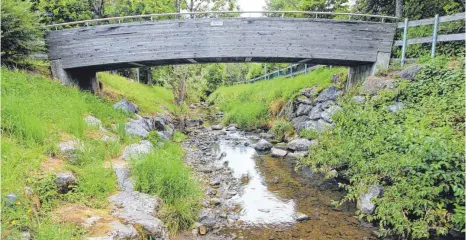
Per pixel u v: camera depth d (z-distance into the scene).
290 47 11.45
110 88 16.14
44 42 11.61
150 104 16.34
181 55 11.49
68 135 6.86
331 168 8.30
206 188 7.66
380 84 9.88
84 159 6.03
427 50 10.67
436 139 5.29
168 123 15.36
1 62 9.60
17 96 7.16
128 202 5.09
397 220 5.05
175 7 21.67
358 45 11.46
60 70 11.95
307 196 7.36
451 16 9.31
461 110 6.75
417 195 5.00
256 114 17.77
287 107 15.63
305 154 10.58
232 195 7.45
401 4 12.51
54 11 16.72
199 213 6.14
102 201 4.95
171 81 18.84
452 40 9.57
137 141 8.91
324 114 11.80
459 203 4.94
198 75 20.72
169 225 5.30
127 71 26.25
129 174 6.17
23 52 10.24
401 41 11.26
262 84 24.19
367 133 7.63
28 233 3.52
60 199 4.59
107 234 3.86
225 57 11.57
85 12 18.09
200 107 30.19
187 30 11.41
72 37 11.77
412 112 7.61
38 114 6.97
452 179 4.99
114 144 7.44
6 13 9.06
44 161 5.29
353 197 6.95
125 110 11.70
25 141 5.56
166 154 8.07
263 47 11.45
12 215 3.51
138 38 11.55
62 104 8.48
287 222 6.05
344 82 13.58
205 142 13.82
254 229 5.75
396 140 6.40
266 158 10.93
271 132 15.12
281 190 7.79
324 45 11.44
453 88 7.77
